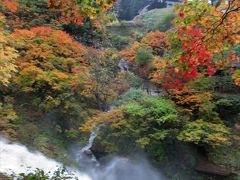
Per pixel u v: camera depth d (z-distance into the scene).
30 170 8.89
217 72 12.73
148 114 10.31
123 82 13.18
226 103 11.11
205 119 10.61
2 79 9.22
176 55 6.06
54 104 11.44
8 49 9.54
